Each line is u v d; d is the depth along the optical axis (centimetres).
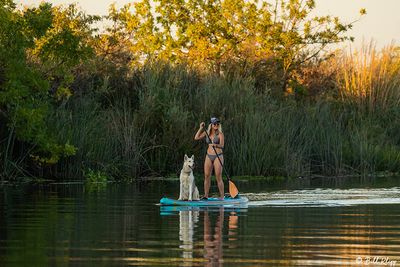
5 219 1852
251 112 3462
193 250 1404
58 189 2766
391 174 3744
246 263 1274
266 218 1919
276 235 1602
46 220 1836
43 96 3247
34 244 1467
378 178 3481
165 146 3397
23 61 3058
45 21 3070
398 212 2058
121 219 1877
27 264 1259
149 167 3378
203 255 1351
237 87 3719
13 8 3078
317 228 1717
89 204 2236
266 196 2534
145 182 3164
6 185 2917
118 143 3334
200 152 3419
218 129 2345
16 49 3014
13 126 3005
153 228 1711
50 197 2445
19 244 1466
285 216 1964
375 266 1252
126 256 1338
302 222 1831
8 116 3050
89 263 1270
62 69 3206
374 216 1959
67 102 3397
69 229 1681
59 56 3144
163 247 1438
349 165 3769
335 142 3691
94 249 1411
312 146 3669
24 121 3027
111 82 3694
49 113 3238
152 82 3547
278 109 3753
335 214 2009
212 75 3828
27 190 2705
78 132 3225
